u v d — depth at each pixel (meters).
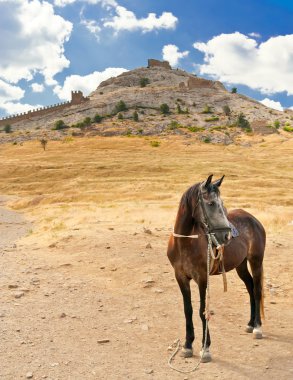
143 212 35.28
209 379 6.46
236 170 83.38
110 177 80.94
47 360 7.05
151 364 7.00
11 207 56.28
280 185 65.94
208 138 151.25
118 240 17.28
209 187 6.91
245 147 137.12
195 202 7.01
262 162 99.50
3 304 9.95
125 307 10.05
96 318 9.24
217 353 7.47
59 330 8.45
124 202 49.94
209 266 7.02
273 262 14.16
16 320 8.91
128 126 177.12
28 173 90.38
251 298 8.73
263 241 8.67
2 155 137.50
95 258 14.76
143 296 10.93
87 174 84.69
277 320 9.30
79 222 28.64
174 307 10.08
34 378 6.42
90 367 6.83
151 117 197.25
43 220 36.03
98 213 36.12
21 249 17.47
